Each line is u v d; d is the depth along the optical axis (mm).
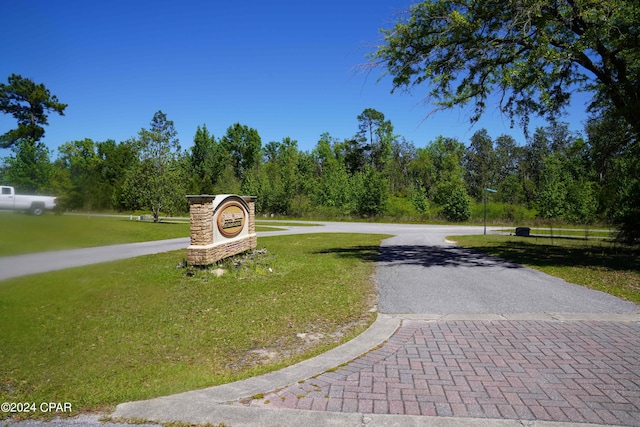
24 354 4344
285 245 17109
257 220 43562
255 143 75188
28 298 6734
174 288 7754
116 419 2965
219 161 69250
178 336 4973
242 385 3529
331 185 53000
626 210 14695
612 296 6953
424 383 3547
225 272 9195
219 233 10312
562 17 10203
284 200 49500
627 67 11281
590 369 3822
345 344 4613
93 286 7754
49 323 5422
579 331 5020
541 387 3439
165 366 4023
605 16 9727
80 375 3803
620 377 3635
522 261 11711
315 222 41031
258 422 2900
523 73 10938
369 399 3248
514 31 11164
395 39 11906
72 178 30469
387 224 39812
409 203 52250
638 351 4297
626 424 2836
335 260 12109
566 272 9492
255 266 9953
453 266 10773
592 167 13789
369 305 6539
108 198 36156
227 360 4211
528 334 4918
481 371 3801
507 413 3000
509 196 58719
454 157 59406
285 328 5320
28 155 30766
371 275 9477
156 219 29266
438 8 11602
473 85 12719
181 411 3062
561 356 4168
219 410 3072
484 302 6602
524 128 13617
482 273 9523
